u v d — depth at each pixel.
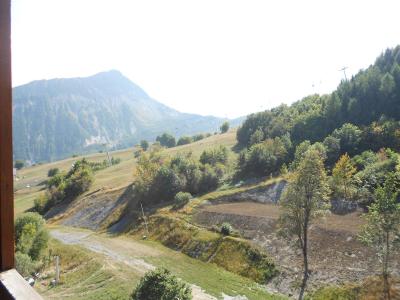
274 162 62.84
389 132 54.97
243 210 52.03
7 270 1.76
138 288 22.16
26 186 100.19
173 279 22.39
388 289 29.55
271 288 35.34
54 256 46.28
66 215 74.50
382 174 45.16
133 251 48.22
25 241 42.31
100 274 38.19
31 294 1.55
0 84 1.67
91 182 84.69
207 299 31.56
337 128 64.19
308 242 39.22
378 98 64.06
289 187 35.12
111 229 63.50
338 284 32.28
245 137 85.75
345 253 35.72
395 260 32.28
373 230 29.23
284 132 71.38
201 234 48.75
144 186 66.62
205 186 65.06
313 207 34.12
